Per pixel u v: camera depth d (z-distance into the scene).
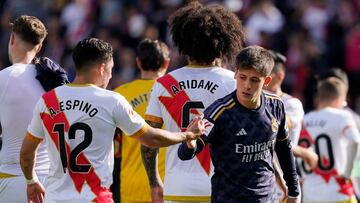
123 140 20.42
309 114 23.59
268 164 16.05
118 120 15.91
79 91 15.97
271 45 44.38
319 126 23.20
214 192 16.05
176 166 17.00
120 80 44.47
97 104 15.86
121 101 15.94
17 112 17.94
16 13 52.09
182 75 17.08
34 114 16.20
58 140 15.91
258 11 45.53
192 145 15.52
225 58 17.31
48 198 16.08
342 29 44.88
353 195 23.28
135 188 20.31
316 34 45.16
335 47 44.06
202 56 17.06
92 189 15.80
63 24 51.03
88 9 50.84
